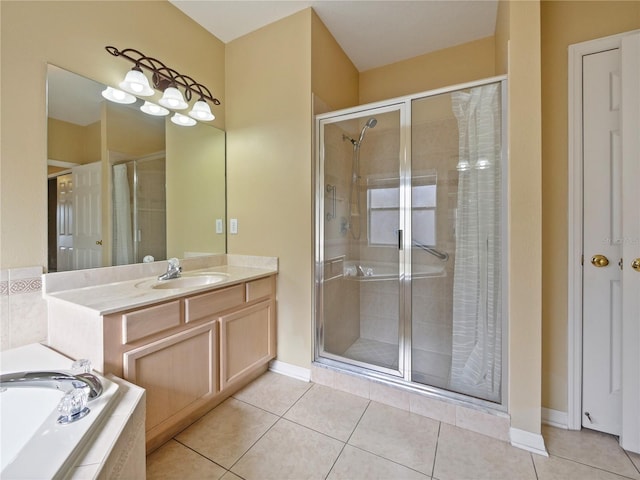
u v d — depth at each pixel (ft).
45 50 4.51
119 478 2.70
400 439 4.82
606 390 4.84
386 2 6.34
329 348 7.00
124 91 5.53
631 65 4.39
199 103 6.41
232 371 5.84
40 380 3.20
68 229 4.83
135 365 4.10
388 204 6.29
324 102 7.06
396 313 6.26
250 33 7.32
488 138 5.15
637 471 4.16
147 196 6.06
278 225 7.02
